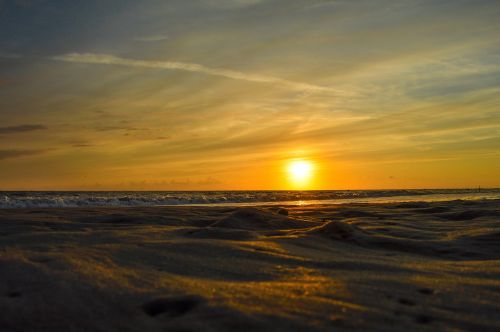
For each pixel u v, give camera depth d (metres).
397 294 2.66
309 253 4.11
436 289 2.79
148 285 2.88
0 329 2.21
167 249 4.08
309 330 2.08
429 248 4.51
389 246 4.63
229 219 6.00
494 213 7.85
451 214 8.18
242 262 3.63
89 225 6.20
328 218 8.18
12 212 8.55
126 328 2.19
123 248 4.09
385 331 2.08
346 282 2.96
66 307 2.48
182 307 2.47
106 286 2.84
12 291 2.76
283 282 2.98
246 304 2.45
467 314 2.32
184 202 19.55
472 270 3.39
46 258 3.61
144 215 7.64
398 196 31.58
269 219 6.17
